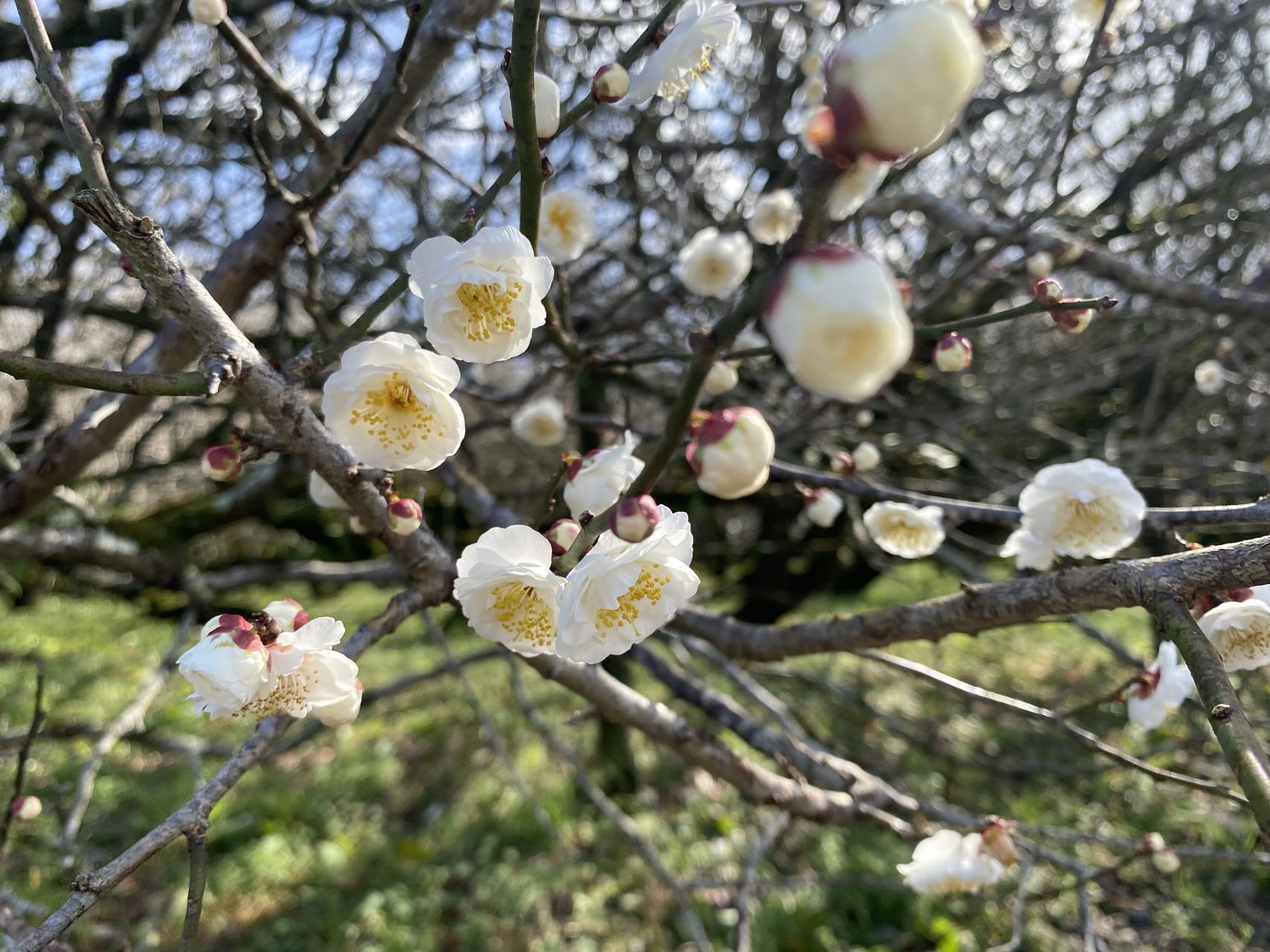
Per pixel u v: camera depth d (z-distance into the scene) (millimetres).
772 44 3902
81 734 3039
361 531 1428
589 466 1184
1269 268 3318
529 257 1008
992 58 3381
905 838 1889
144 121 3289
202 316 1039
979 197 3908
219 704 1014
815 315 497
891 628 1449
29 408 3650
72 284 3322
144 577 3195
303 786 4625
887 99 471
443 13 1639
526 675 5969
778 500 4938
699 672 5168
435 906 3814
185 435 4770
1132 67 3865
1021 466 4785
